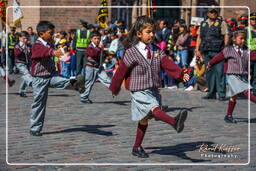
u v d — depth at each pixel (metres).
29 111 13.21
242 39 11.60
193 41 20.61
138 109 7.68
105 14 27.69
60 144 8.92
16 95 17.22
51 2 34.44
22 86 16.72
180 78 7.66
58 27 34.78
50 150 8.39
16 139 9.35
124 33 23.52
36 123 9.76
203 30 16.86
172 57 21.00
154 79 7.70
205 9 38.84
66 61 24.47
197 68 19.38
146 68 7.66
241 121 12.02
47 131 10.25
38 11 34.22
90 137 9.63
